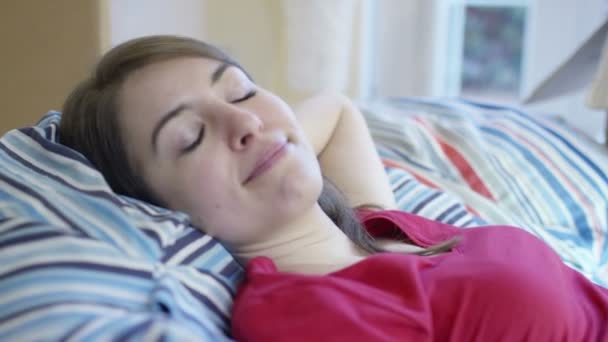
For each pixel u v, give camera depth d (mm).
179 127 764
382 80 2018
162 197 803
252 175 771
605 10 1727
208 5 1803
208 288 743
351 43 1791
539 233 1142
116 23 1572
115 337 561
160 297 647
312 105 1135
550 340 721
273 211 784
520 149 1352
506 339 713
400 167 1269
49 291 603
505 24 2039
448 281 742
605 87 1322
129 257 690
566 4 1873
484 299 723
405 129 1370
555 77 1535
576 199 1259
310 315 680
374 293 719
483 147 1336
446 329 719
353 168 1077
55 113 945
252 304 708
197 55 824
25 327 569
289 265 830
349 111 1176
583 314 790
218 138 768
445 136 1374
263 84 1828
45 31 1381
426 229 947
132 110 787
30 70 1407
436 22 1919
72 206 729
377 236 956
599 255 1183
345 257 858
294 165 783
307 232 849
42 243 650
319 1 1629
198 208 785
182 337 575
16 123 1444
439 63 1996
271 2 1756
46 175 770
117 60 821
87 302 608
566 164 1334
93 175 768
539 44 1932
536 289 739
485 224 1108
